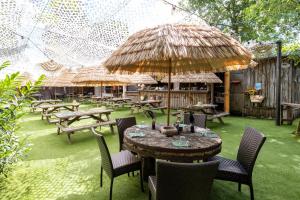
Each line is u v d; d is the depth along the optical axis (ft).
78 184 10.21
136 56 7.76
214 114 25.14
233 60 8.43
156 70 12.16
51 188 9.84
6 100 9.02
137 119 28.63
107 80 22.72
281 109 24.79
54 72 37.27
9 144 9.84
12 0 10.39
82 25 13.73
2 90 8.38
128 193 9.36
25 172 11.55
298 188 9.77
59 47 18.49
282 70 28.55
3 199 8.97
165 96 39.83
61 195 9.23
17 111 9.66
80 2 11.05
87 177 10.94
